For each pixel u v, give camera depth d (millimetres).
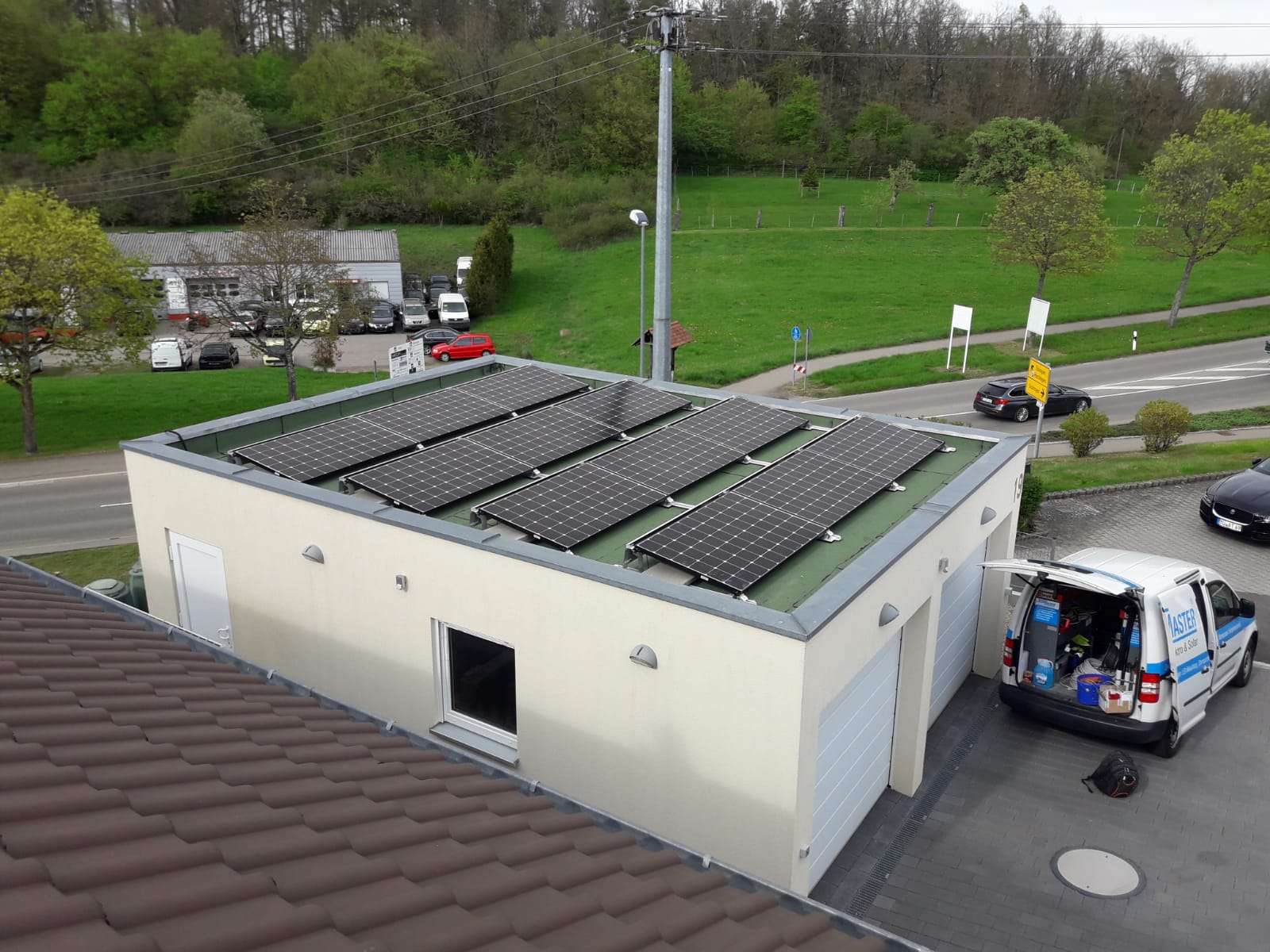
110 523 20766
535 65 75125
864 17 91562
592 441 11156
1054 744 10484
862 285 47500
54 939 3068
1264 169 36281
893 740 9594
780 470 9812
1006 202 39250
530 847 5199
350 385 33656
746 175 79375
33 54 69125
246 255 31328
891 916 7887
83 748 5098
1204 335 37500
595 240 58062
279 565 9820
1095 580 9547
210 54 73250
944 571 9297
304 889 4031
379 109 71688
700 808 7449
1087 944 7539
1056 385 27875
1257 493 17406
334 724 6832
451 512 9141
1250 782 9688
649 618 7254
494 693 8719
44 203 26547
